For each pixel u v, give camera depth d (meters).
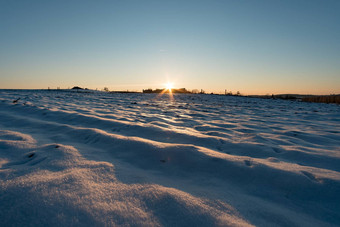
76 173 1.74
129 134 3.55
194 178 1.93
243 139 3.50
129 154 2.46
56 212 1.20
